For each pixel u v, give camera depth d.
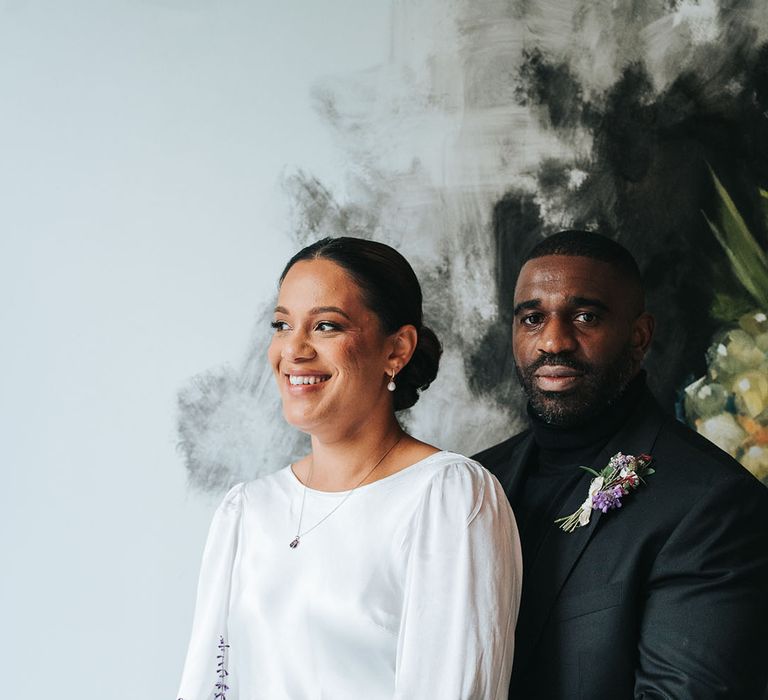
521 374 2.28
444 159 2.96
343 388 2.03
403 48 2.99
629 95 3.00
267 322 2.91
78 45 2.96
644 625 1.99
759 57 3.04
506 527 1.98
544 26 3.00
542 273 2.24
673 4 3.03
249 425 2.88
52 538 2.81
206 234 2.93
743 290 2.97
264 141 2.96
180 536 2.84
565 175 2.97
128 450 2.85
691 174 3.00
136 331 2.89
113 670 2.79
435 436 2.90
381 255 2.11
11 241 2.88
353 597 1.94
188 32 2.98
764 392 2.94
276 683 1.98
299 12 3.00
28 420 2.84
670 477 2.08
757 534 2.01
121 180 2.93
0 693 2.76
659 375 2.93
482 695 1.83
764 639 1.97
